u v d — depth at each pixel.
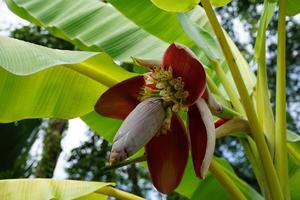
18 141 2.94
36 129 3.11
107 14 1.87
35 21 1.93
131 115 1.12
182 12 1.44
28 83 1.60
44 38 5.68
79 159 5.96
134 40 1.80
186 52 1.15
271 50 6.65
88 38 1.79
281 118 1.36
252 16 6.70
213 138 1.09
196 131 1.13
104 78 1.49
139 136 1.08
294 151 1.65
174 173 1.20
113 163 1.05
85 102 1.63
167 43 1.80
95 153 5.96
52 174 4.32
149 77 1.19
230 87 1.44
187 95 1.15
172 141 1.20
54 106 1.63
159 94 1.18
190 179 1.93
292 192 1.85
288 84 6.67
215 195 1.92
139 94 1.23
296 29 6.75
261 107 1.40
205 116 1.11
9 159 2.96
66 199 1.30
